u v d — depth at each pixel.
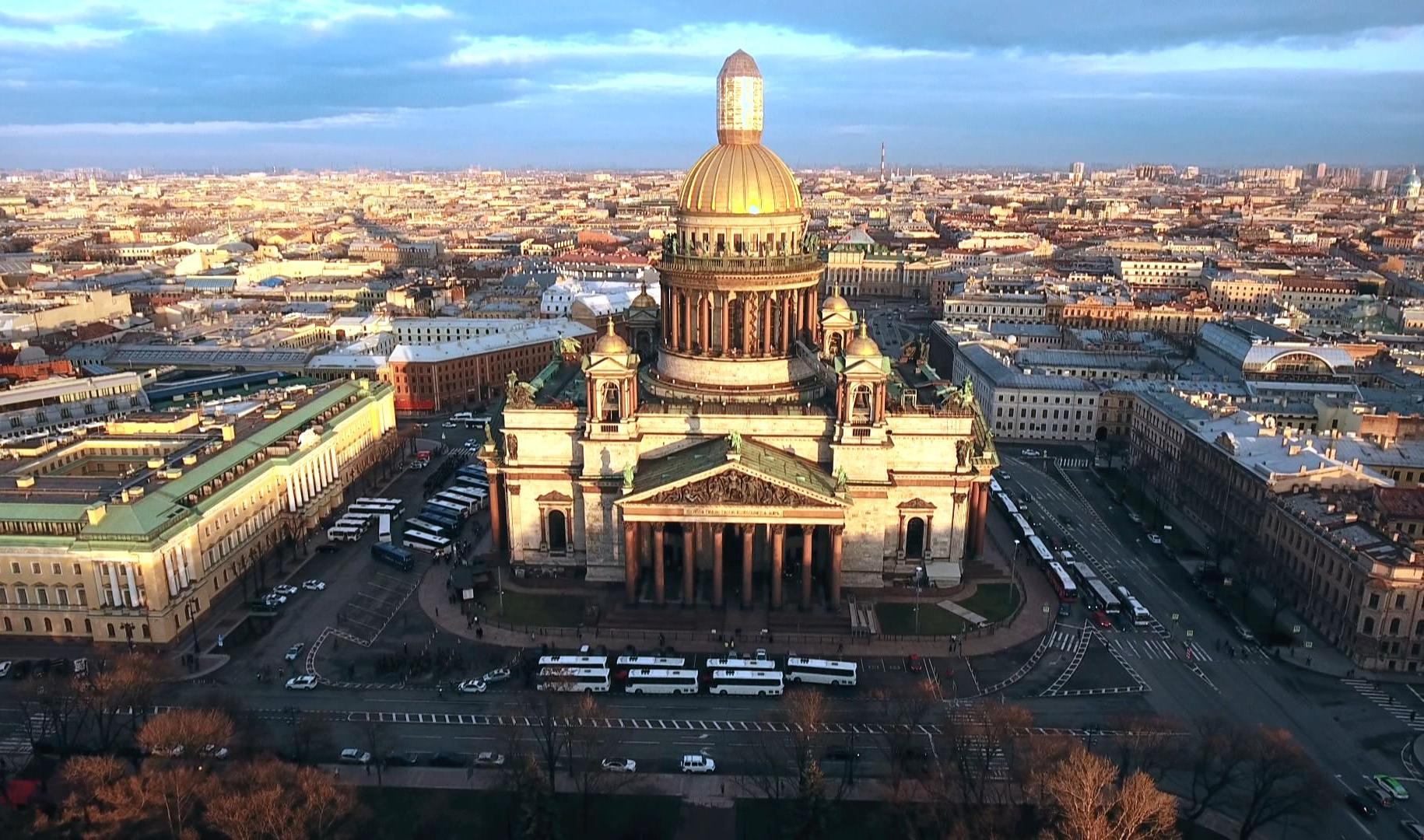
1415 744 126.19
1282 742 106.50
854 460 160.50
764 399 172.12
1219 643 151.62
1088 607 163.00
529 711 124.06
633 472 159.50
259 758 108.81
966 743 114.75
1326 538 154.25
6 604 150.50
